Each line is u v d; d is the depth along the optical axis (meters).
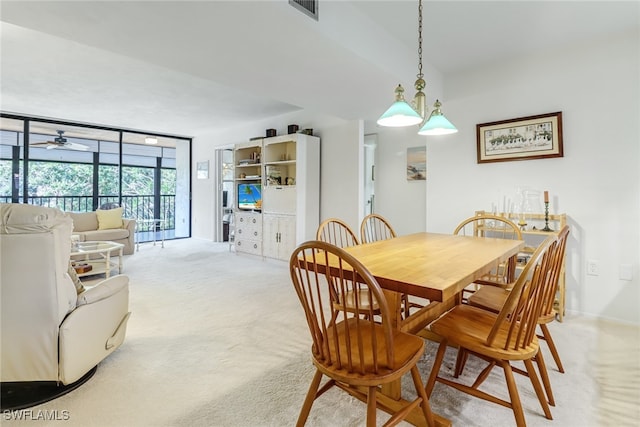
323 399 1.63
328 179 4.82
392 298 1.54
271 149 5.14
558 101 2.90
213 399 1.63
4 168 5.23
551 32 2.64
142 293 3.35
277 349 2.16
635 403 1.60
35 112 5.18
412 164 4.61
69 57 3.15
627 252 2.64
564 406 1.58
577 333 2.42
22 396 1.61
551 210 2.96
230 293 3.36
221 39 2.11
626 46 2.60
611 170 2.69
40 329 1.57
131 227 5.40
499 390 1.72
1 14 1.79
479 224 3.12
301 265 1.57
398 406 1.49
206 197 7.12
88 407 1.55
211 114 5.34
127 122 5.94
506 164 3.19
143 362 1.97
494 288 2.17
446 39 2.76
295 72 2.67
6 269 1.52
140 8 1.74
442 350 1.52
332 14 2.13
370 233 4.52
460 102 3.43
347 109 3.87
